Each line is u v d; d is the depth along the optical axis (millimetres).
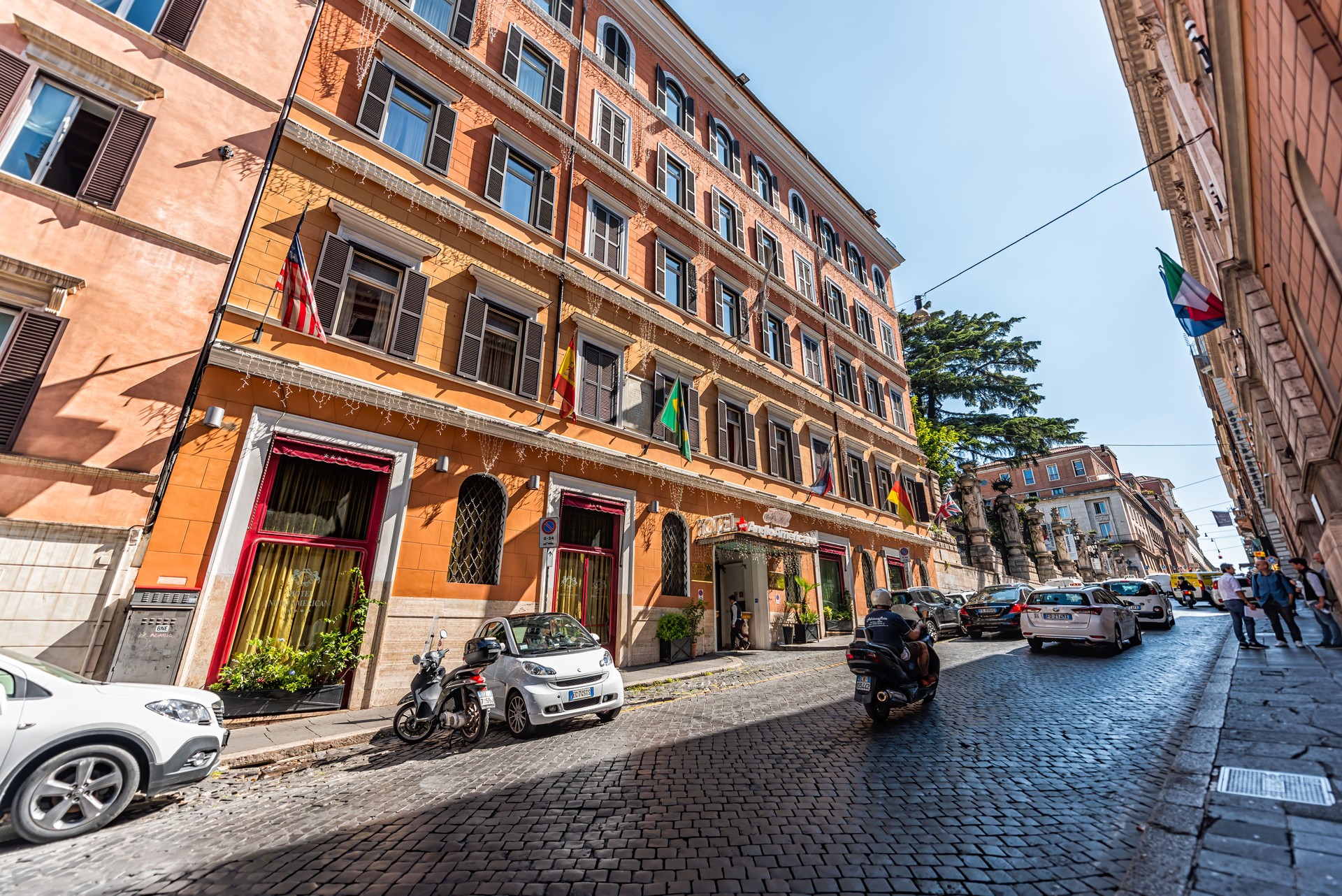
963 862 3373
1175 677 8930
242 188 9312
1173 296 12070
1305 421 9820
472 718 6941
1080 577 38406
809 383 21391
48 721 4254
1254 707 6012
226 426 8422
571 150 14969
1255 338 11297
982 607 16047
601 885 3246
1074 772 4883
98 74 8297
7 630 6453
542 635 8148
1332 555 9766
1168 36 11547
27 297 7301
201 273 8633
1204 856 3041
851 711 7547
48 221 7586
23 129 7707
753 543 15031
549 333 13289
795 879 3236
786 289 21516
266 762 6340
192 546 7855
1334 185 5230
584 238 14812
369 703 8820
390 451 10000
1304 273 7500
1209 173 11828
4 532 6602
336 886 3363
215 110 9312
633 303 15117
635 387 14953
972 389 33156
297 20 10688
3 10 7711
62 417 7188
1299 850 2955
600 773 5336
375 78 11477
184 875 3562
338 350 9836
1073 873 3189
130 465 7531
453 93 12703
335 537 9305
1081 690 8266
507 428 11469
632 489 13922
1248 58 6281
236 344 8773
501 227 12984
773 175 23141
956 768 5113
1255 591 10820
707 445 16609
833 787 4742
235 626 8062
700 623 14375
